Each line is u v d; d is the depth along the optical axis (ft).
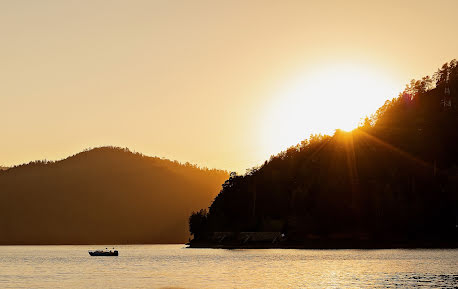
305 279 442.50
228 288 392.27
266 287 397.19
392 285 389.39
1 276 520.42
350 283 408.05
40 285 429.79
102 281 451.94
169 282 436.35
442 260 623.36
